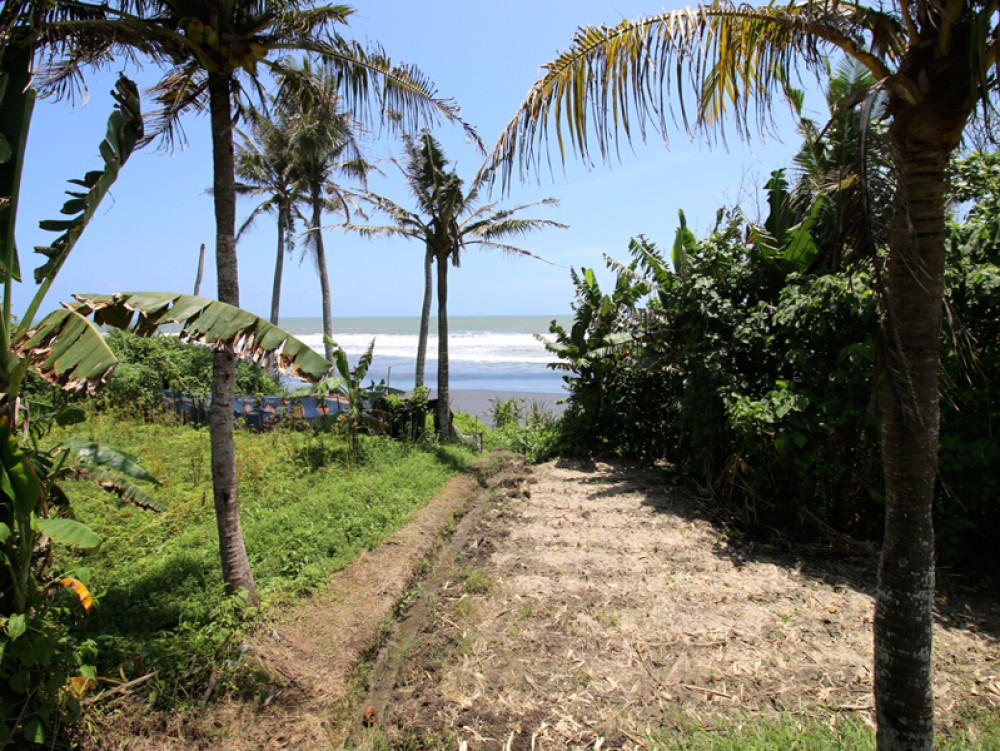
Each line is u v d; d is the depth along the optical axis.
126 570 5.04
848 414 5.98
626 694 3.96
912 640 2.46
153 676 3.65
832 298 5.96
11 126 3.17
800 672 4.14
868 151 2.11
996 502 5.40
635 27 2.42
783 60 2.51
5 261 3.10
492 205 11.87
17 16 3.20
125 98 3.62
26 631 3.02
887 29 2.25
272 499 7.21
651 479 9.47
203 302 3.64
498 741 3.54
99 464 4.18
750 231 8.20
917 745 2.50
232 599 4.23
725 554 6.30
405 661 4.44
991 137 1.99
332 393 11.61
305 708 3.68
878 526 6.32
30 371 3.48
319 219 17.78
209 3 4.05
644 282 9.91
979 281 4.96
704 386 7.90
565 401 12.13
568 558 6.28
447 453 10.59
